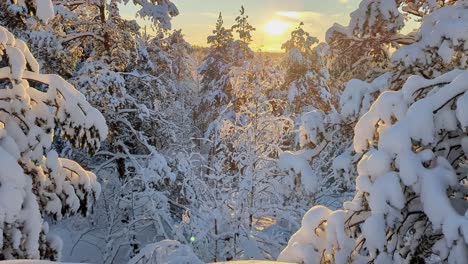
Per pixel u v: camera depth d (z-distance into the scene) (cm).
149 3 1883
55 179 676
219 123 1258
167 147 1677
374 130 608
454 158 586
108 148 1633
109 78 1368
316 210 677
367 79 1119
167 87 2094
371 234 539
